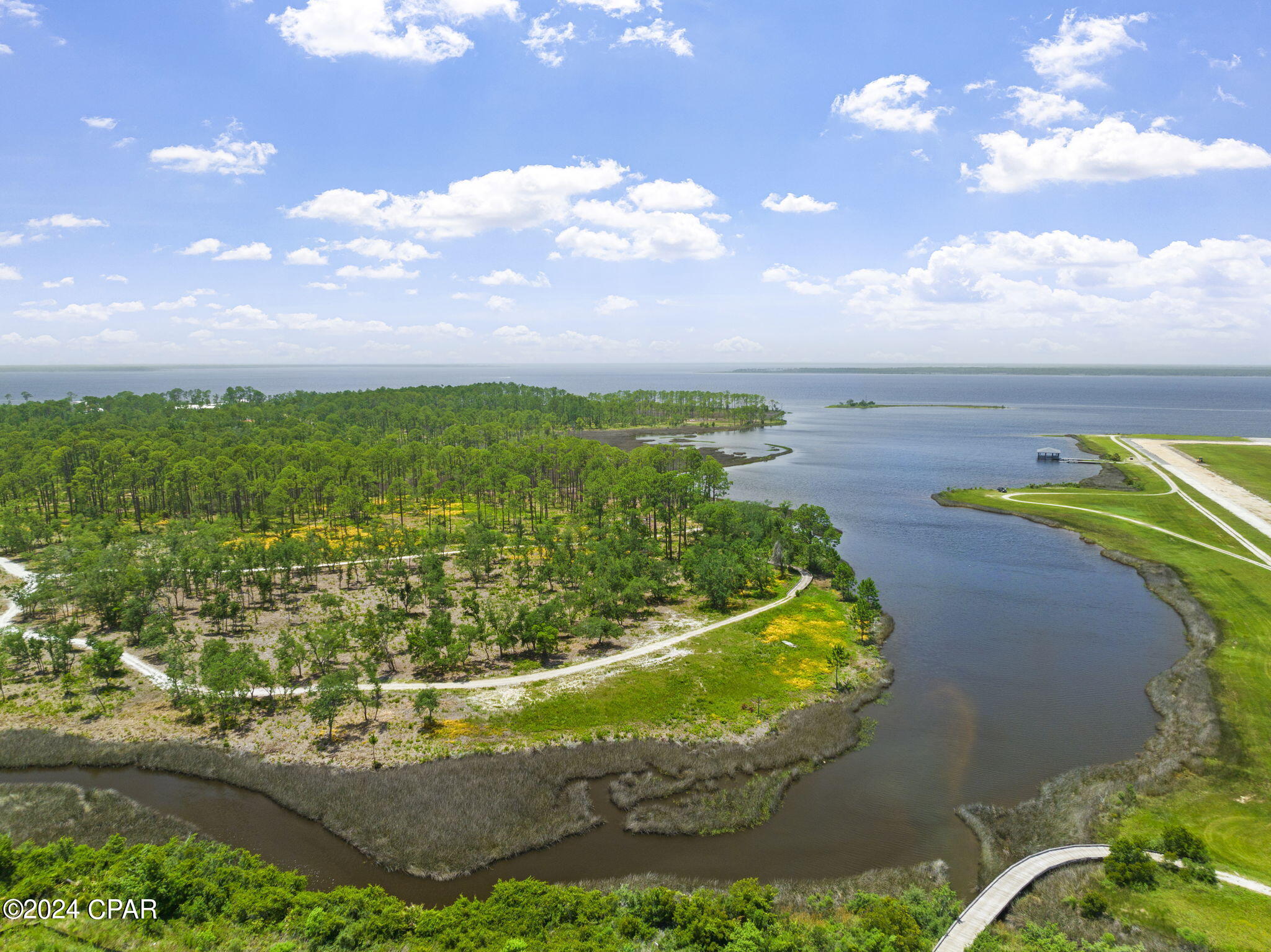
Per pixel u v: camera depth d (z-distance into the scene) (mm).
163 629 91188
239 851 53344
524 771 66125
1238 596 112000
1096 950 43125
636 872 54844
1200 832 57031
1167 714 77625
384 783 63906
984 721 77438
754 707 78938
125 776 66500
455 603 111125
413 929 45188
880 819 61250
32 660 88750
